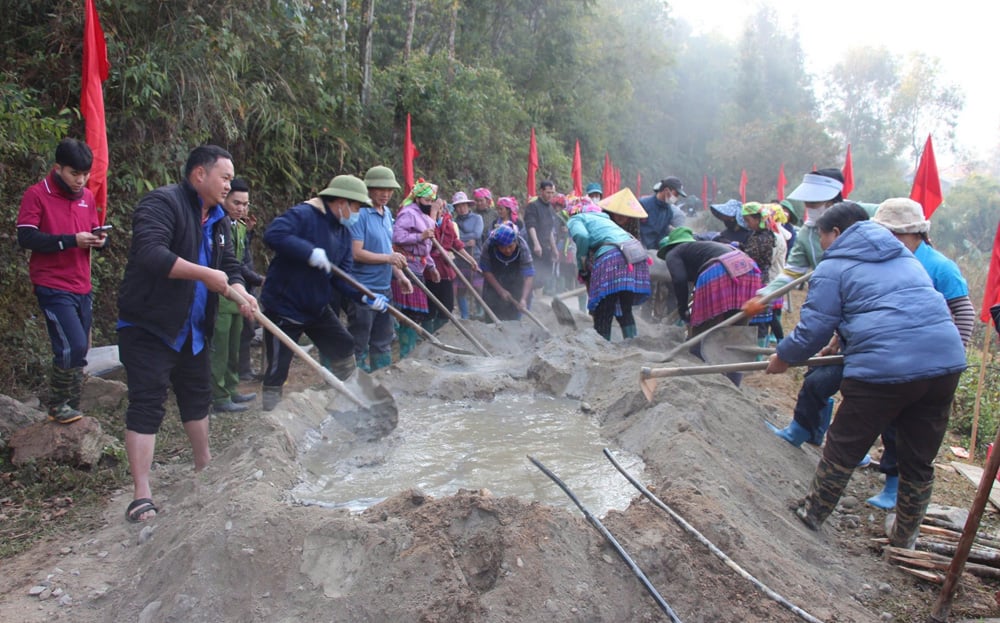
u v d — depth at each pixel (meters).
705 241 6.55
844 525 4.14
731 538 3.20
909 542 3.79
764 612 2.89
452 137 13.61
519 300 8.28
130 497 4.17
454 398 5.71
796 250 5.21
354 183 5.13
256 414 5.66
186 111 7.60
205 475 3.97
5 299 5.88
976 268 13.99
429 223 7.03
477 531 3.06
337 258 5.35
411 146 10.84
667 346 6.83
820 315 3.65
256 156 9.12
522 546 2.89
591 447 4.63
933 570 3.61
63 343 4.61
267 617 2.80
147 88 6.91
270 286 5.13
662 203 9.17
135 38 7.35
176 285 3.71
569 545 2.99
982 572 3.63
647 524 3.21
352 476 4.12
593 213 7.20
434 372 5.97
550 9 21.97
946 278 4.11
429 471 4.20
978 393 5.46
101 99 5.45
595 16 23.52
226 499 3.34
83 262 4.75
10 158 6.09
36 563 3.44
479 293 9.22
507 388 5.95
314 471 4.18
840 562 3.62
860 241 3.67
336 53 10.74
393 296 6.90
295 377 6.82
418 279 6.88
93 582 3.23
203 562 2.94
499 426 5.09
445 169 14.20
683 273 6.52
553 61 22.25
